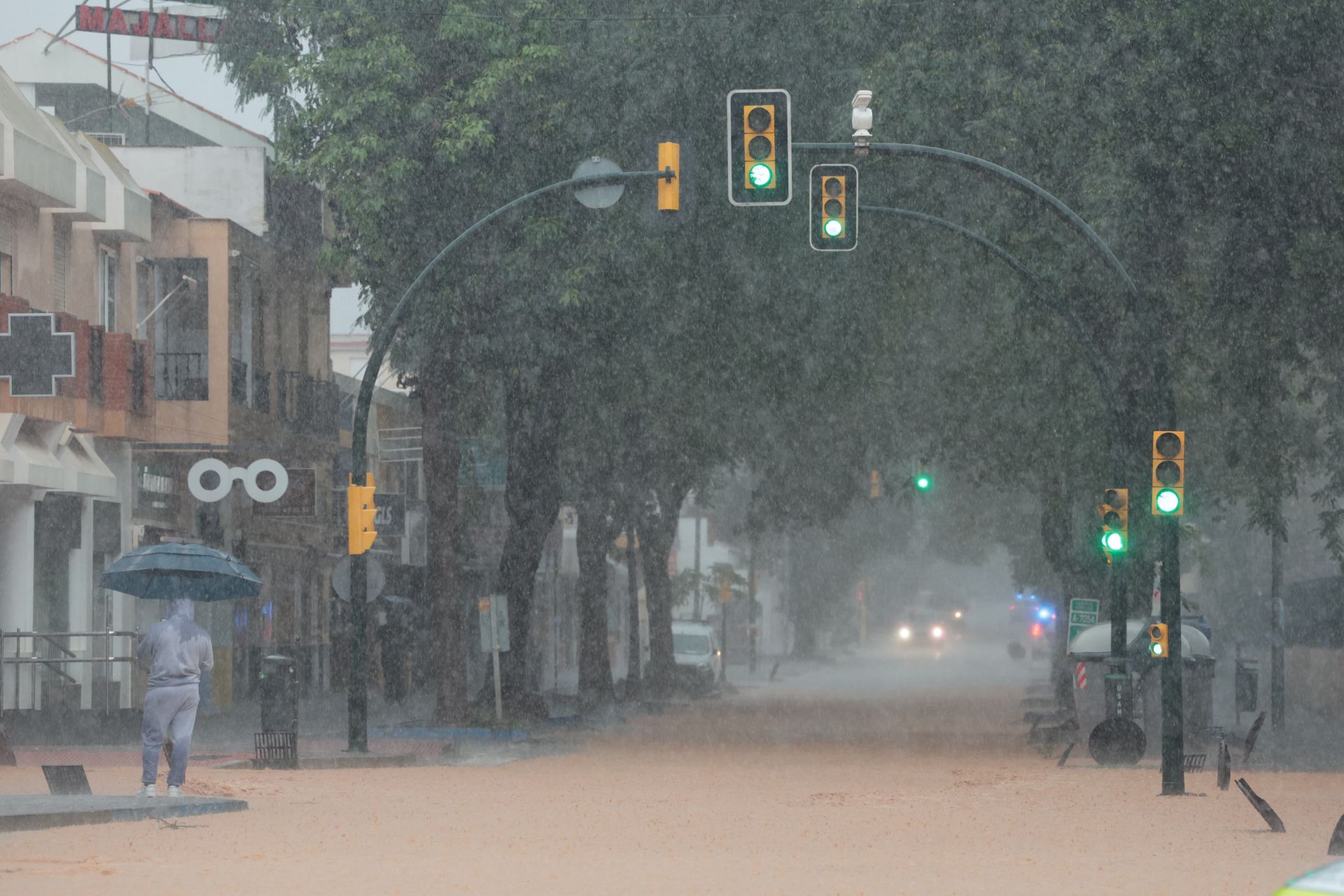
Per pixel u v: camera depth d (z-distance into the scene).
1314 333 74.31
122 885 31.12
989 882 32.91
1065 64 71.06
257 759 68.00
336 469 134.38
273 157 135.88
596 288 84.88
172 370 104.69
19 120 86.81
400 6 84.50
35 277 88.81
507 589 103.81
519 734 90.62
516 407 102.81
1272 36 67.00
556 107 82.50
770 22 80.88
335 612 147.12
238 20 111.50
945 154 59.00
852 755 80.00
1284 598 148.88
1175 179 71.31
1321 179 69.06
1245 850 39.44
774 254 85.94
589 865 35.97
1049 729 89.44
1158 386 58.94
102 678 94.25
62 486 85.25
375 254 85.62
